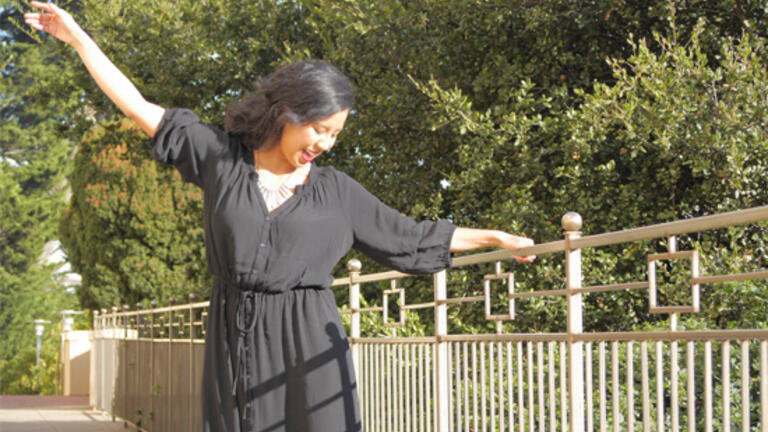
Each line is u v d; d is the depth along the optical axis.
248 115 2.20
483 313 7.02
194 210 13.14
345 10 7.67
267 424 2.12
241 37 9.86
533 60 7.00
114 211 17.69
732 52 5.87
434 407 4.14
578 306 3.04
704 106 5.96
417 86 7.04
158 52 10.33
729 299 5.27
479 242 2.35
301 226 2.13
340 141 8.73
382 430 4.68
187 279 17.69
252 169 2.17
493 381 3.61
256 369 2.12
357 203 2.25
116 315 11.73
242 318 2.14
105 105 11.35
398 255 2.28
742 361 2.33
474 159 6.89
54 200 25.80
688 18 6.79
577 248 3.00
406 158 8.15
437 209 7.56
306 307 2.15
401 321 4.53
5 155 25.36
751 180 5.89
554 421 3.18
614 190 6.71
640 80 6.45
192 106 10.38
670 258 2.58
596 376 4.04
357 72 8.39
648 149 6.50
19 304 25.23
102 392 12.84
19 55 23.84
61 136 11.98
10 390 22.34
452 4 7.15
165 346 8.55
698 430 4.24
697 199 6.47
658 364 2.64
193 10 9.93
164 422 8.52
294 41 9.79
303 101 2.06
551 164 6.91
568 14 6.69
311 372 2.12
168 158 2.22
